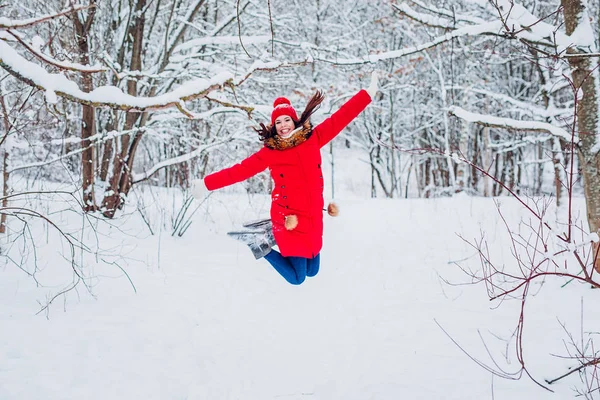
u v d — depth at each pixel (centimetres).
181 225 953
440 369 402
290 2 1675
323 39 1795
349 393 377
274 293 614
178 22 1051
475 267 687
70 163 1058
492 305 544
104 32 958
